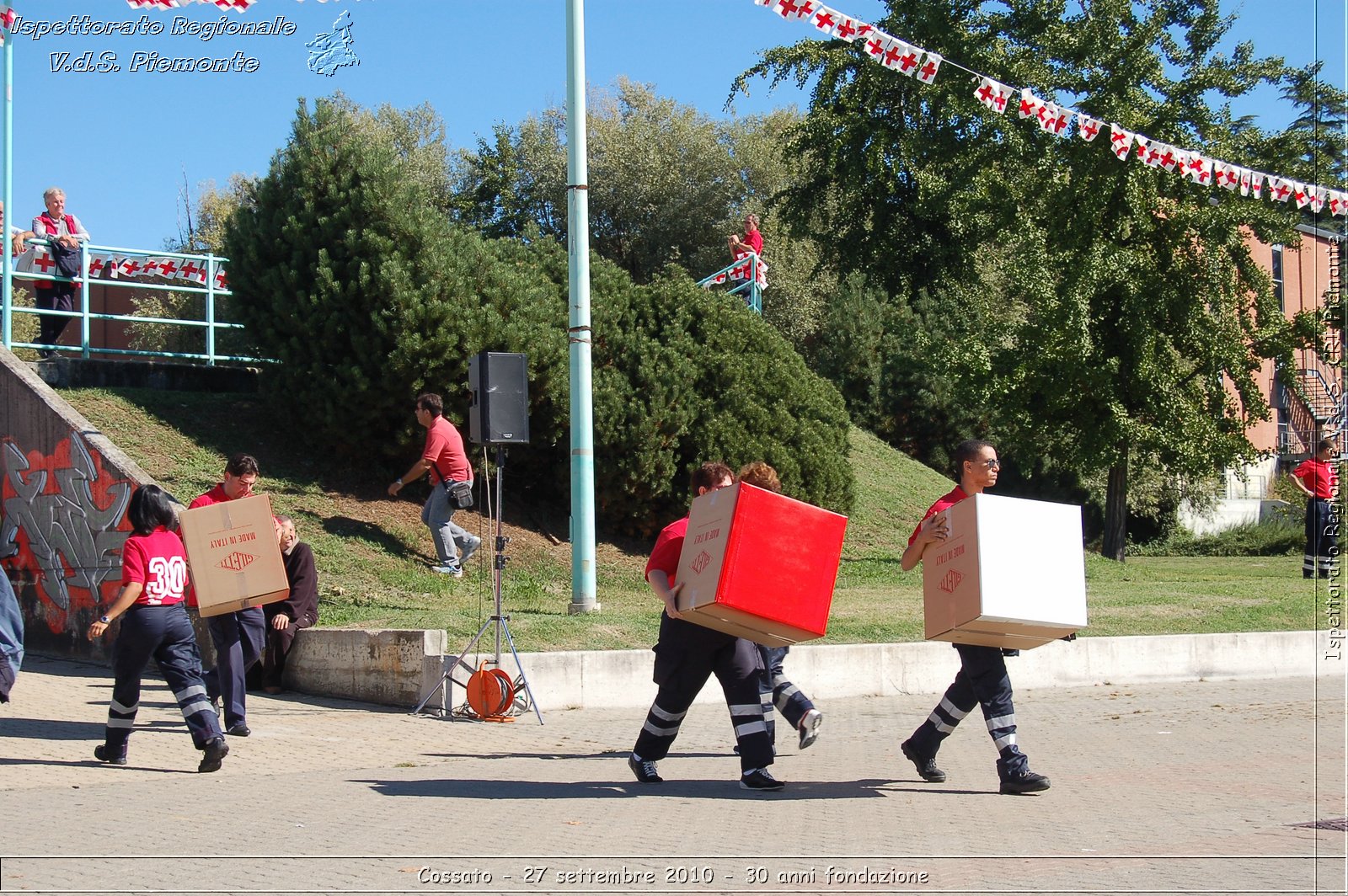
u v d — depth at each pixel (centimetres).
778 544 671
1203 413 2164
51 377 1647
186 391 1758
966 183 2197
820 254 4206
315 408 1603
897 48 1241
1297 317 2164
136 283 1830
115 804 686
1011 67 2097
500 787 741
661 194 4562
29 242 1712
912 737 759
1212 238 2052
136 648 777
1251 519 3972
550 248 1891
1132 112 2023
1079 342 2053
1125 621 1382
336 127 1656
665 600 714
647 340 1803
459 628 1121
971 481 725
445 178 4916
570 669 1041
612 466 1712
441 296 1603
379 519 1581
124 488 1242
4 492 1418
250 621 924
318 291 1584
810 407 1953
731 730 973
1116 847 595
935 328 3556
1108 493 2322
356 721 980
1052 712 1084
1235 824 649
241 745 873
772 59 2964
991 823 649
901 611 1379
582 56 1345
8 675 784
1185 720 1037
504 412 1002
